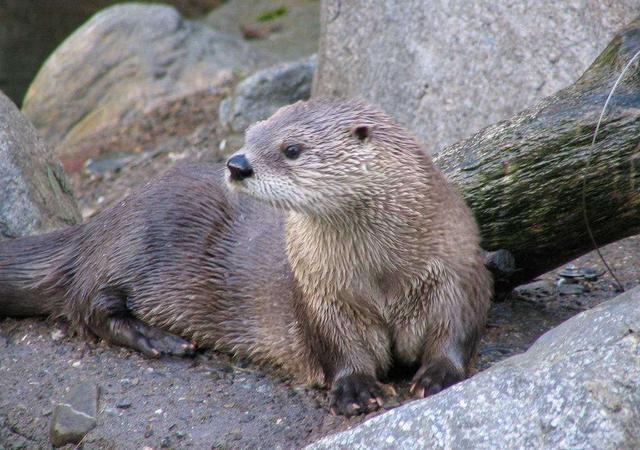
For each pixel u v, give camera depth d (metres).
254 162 8.74
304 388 9.76
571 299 10.92
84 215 15.98
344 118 8.83
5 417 9.97
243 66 21.05
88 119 20.66
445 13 14.23
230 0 29.81
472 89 13.79
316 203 8.73
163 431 9.28
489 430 7.40
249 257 10.32
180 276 10.58
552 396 7.33
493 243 10.42
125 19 21.67
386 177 8.77
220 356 10.53
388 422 7.80
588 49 12.98
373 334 9.27
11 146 12.55
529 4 13.52
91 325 10.83
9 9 30.48
